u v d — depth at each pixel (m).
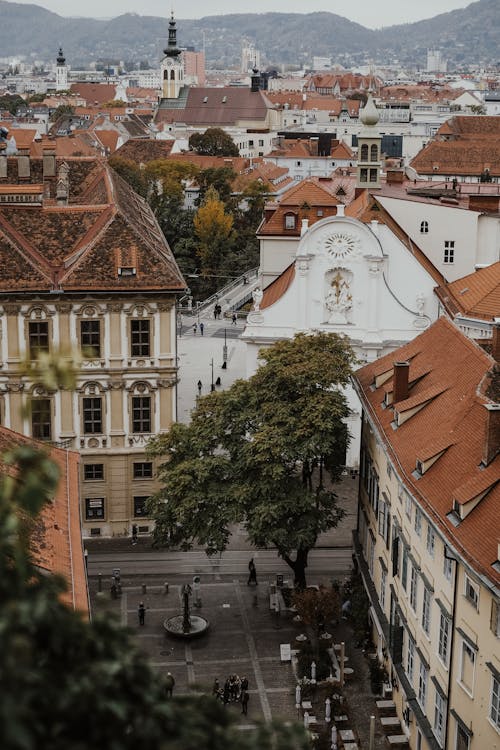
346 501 88.75
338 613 66.25
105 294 76.31
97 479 80.44
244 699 57.59
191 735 14.88
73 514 48.97
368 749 54.41
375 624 64.06
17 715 12.48
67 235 80.44
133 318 77.69
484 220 107.06
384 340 94.94
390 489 60.59
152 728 14.29
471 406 54.25
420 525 52.69
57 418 78.44
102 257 77.44
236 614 69.50
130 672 14.63
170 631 65.75
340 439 68.62
